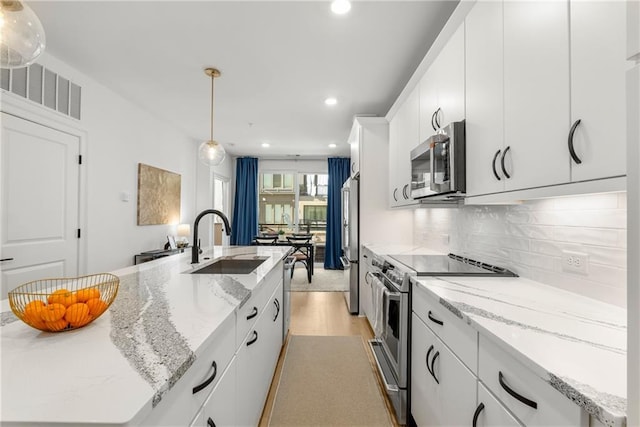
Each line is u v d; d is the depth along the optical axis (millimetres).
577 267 1284
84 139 2881
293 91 3176
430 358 1428
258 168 6969
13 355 703
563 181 969
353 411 1881
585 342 833
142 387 578
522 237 1638
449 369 1225
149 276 1585
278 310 2359
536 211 1532
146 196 3799
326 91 3176
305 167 7016
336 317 3594
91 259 2975
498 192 1323
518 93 1189
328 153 6457
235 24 2080
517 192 1201
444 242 2641
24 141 2355
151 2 1871
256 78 2883
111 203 3236
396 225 3559
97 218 3051
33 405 521
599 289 1180
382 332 2074
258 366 1605
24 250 2371
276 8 1922
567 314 1065
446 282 1552
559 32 982
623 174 775
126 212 3473
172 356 705
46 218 2535
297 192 7051
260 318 1653
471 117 1562
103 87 3104
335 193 6727
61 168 2660
